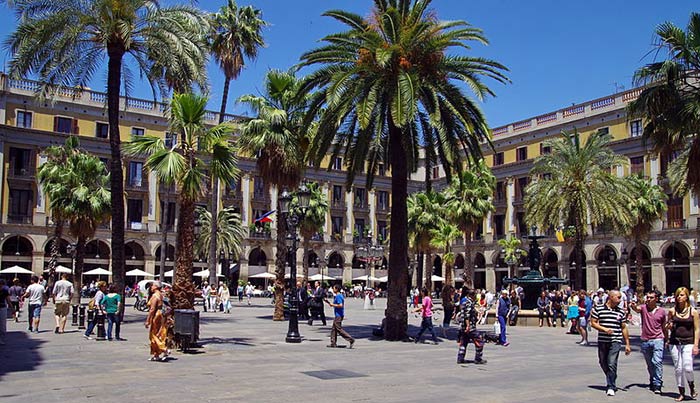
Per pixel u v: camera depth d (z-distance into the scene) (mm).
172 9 22969
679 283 50906
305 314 29328
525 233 60344
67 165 36781
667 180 48469
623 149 51781
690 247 48156
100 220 35000
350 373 12805
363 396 10227
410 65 19094
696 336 10383
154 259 58188
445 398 10156
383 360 15070
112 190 22109
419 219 48531
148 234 58031
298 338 18750
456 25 19422
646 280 52000
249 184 64062
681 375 10430
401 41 19000
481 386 11430
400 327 20078
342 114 19141
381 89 19406
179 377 11828
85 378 11570
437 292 68688
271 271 64750
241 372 12641
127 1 21250
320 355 15828
